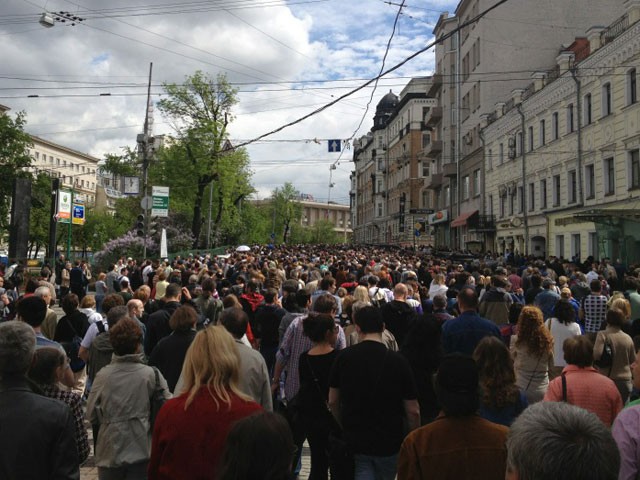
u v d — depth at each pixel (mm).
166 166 45469
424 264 19547
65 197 38750
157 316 7547
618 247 24734
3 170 44406
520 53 42875
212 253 44250
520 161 37062
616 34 25234
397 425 4184
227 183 46656
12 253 26812
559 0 42688
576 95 29344
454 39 52469
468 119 48531
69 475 2998
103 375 4367
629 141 24344
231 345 3359
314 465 5078
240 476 1962
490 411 3844
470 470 2963
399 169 87250
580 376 4504
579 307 10445
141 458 4219
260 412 2098
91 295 7824
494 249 42281
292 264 18625
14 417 2971
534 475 1712
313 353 5164
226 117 44219
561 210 30609
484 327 6102
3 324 3186
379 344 4344
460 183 50469
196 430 3100
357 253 37094
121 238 35969
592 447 1694
